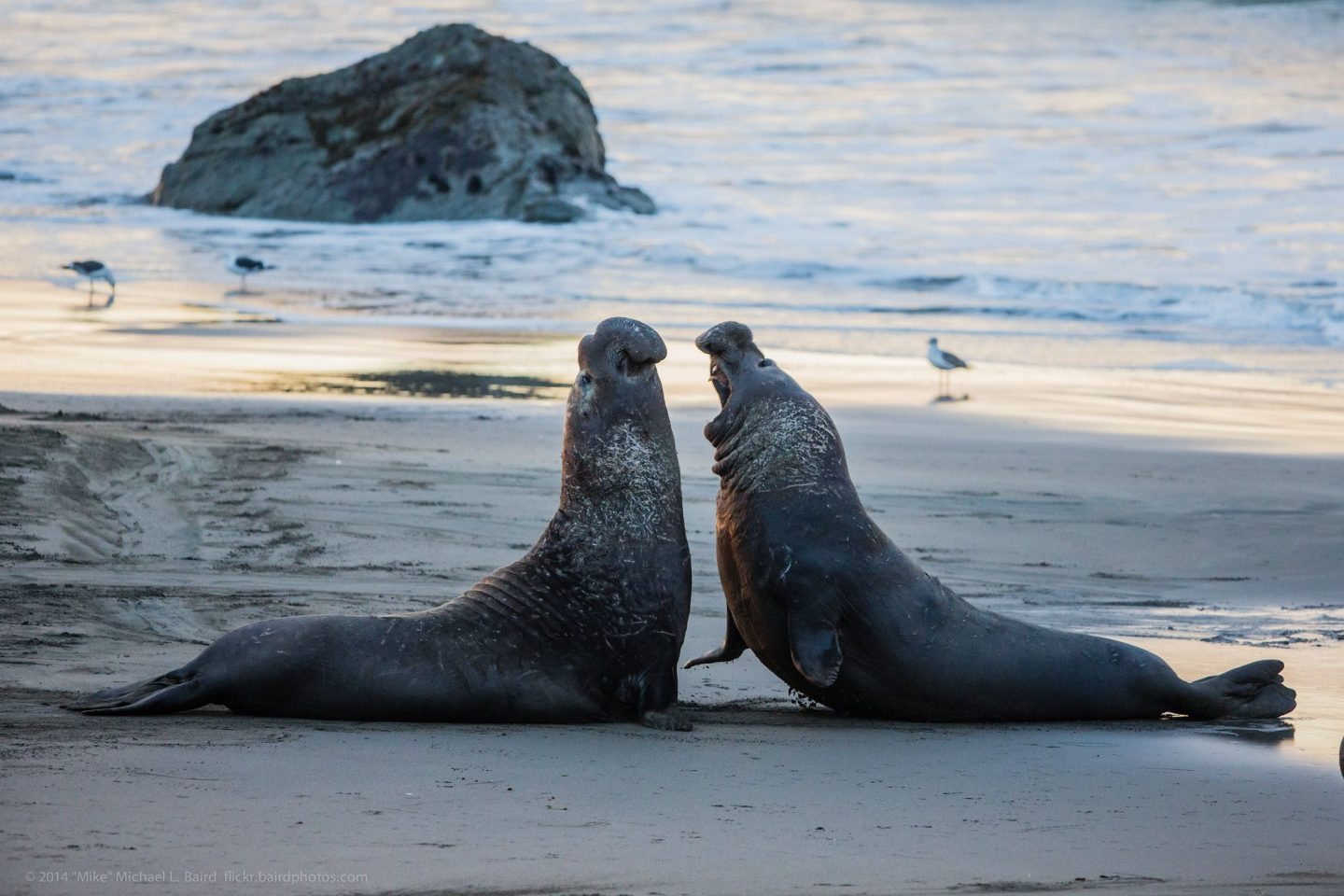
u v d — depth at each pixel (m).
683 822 17.30
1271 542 45.53
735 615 26.48
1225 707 26.45
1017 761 22.23
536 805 17.81
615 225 144.50
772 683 29.22
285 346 79.56
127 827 15.75
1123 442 60.50
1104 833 17.75
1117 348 89.00
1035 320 99.38
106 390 62.22
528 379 70.88
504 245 132.50
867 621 25.11
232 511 41.81
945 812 18.55
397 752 20.50
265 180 160.25
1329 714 26.84
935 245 130.50
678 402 64.81
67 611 30.22
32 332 80.75
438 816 16.95
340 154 161.25
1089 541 45.19
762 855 15.88
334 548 38.53
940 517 47.69
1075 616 35.66
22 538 36.34
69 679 25.05
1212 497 51.25
